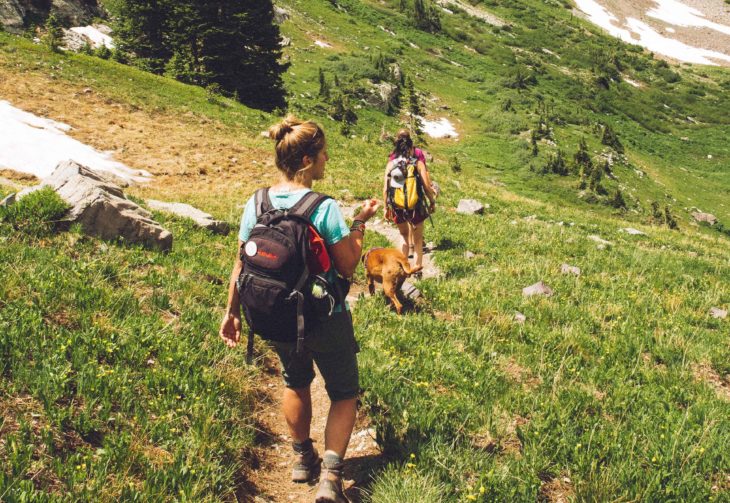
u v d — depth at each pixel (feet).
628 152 336.90
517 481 12.01
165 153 76.38
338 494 10.44
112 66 112.68
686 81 525.75
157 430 12.03
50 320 15.48
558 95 395.55
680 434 14.24
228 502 10.98
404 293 26.35
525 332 22.02
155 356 15.60
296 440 11.79
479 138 283.59
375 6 451.53
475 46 442.50
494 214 54.13
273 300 9.60
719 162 356.79
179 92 111.75
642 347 21.13
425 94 320.09
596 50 511.81
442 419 14.35
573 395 16.55
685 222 257.34
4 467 9.70
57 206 23.44
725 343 22.71
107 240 24.56
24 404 11.65
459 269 32.42
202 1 139.03
